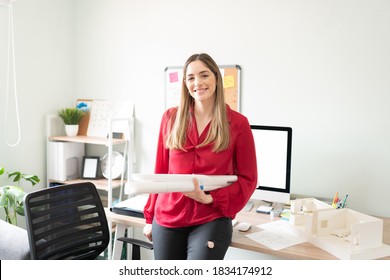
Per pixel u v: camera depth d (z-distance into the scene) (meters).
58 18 2.94
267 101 2.37
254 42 2.37
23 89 2.76
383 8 2.03
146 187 1.45
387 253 1.52
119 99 2.91
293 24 2.26
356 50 2.11
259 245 1.61
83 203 1.93
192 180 1.53
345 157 2.19
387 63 2.05
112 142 2.70
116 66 2.90
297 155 2.31
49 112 2.96
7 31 2.62
